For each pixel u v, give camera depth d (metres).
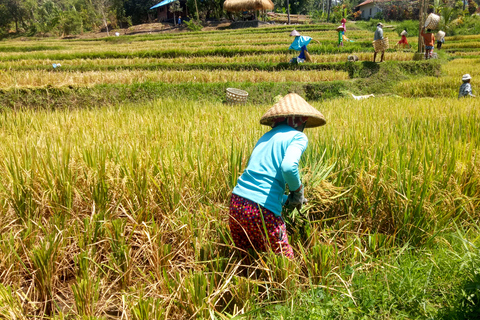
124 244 3.04
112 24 67.38
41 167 3.62
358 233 3.35
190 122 5.96
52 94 12.61
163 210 3.51
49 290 2.77
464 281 2.60
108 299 2.67
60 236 3.06
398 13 59.78
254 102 15.04
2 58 24.44
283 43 31.28
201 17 57.97
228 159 3.84
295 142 2.77
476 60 23.92
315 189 3.35
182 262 3.03
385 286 2.66
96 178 3.51
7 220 3.27
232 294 2.63
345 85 16.27
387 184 3.40
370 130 4.66
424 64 18.78
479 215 3.54
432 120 5.42
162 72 16.75
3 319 2.39
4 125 6.34
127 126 5.88
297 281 2.74
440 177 3.55
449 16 44.28
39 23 72.50
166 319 2.42
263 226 2.76
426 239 3.26
